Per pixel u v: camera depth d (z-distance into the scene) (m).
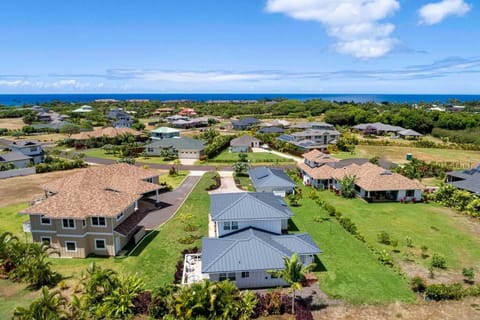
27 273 29.48
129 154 90.62
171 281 30.11
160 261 33.84
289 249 31.91
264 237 33.03
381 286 29.53
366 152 95.62
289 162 83.31
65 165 74.38
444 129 125.44
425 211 49.00
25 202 51.88
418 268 32.78
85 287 26.78
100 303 25.61
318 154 70.44
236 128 140.75
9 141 109.00
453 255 35.44
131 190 47.72
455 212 48.66
